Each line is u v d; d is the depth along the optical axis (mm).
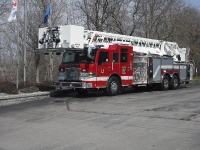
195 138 6688
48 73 26547
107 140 6754
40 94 14695
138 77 16516
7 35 25578
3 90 14609
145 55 17062
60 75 14867
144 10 24984
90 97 14750
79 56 14430
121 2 24656
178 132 7250
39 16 24641
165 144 6312
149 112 10039
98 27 24547
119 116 9469
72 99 14133
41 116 9977
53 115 10070
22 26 25078
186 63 20547
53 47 13938
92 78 13977
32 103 13164
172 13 25984
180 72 19891
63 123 8711
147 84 17266
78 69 14094
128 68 15781
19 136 7406
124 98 14156
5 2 23641
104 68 14508
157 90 18609
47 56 26094
